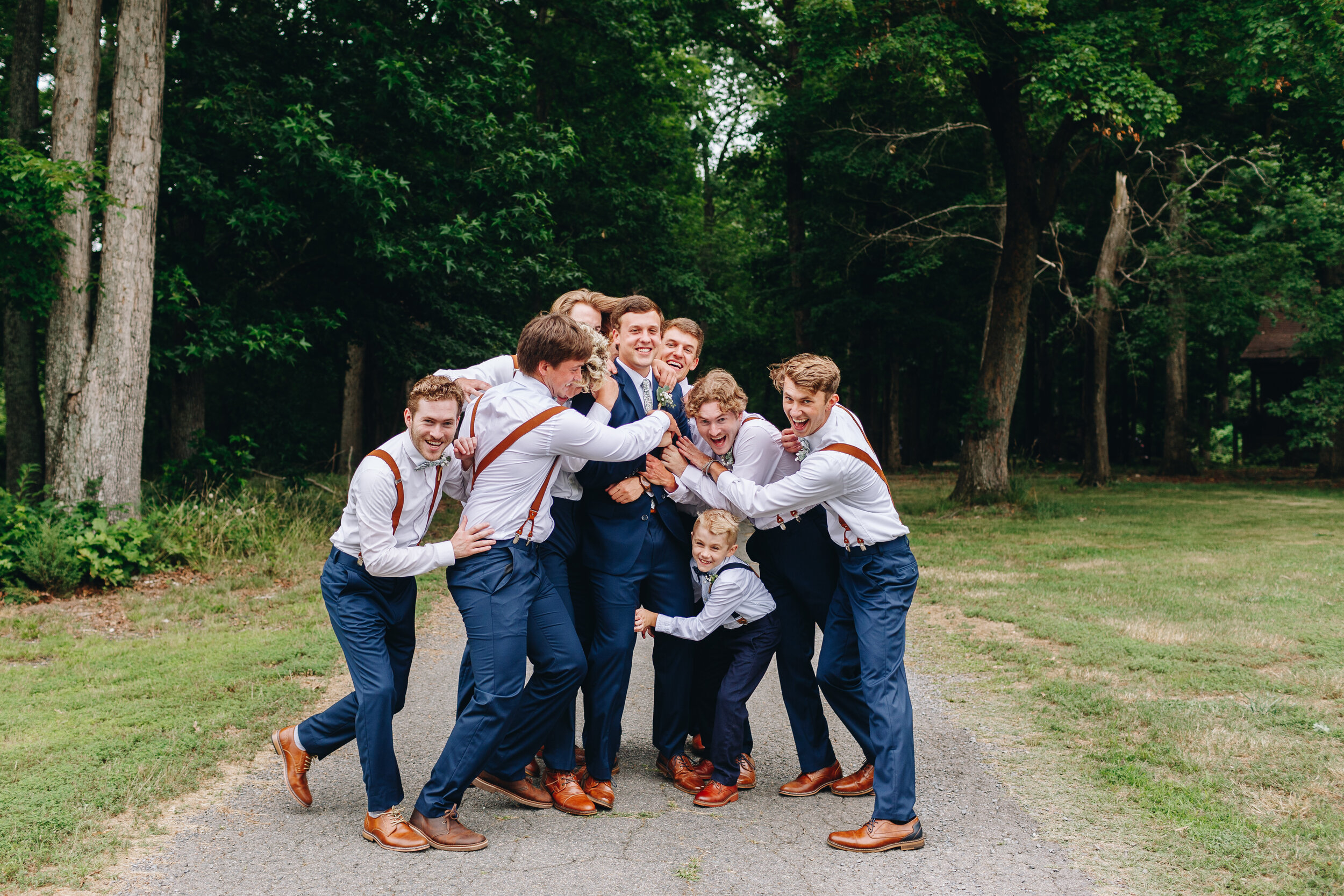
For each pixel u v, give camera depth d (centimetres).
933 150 2041
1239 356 3331
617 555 367
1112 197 2383
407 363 1348
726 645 385
